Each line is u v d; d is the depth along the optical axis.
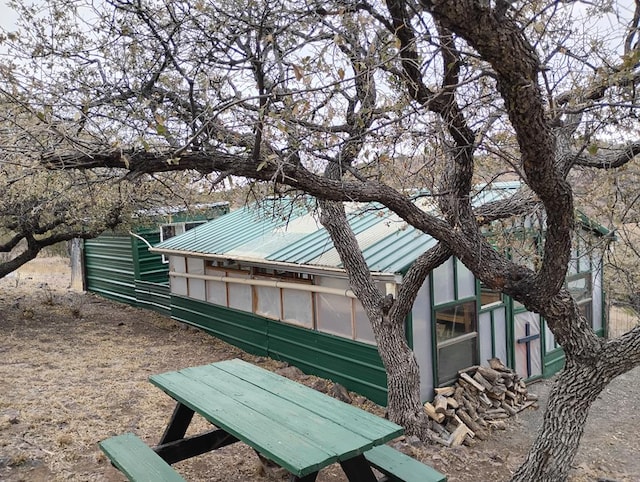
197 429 5.74
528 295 4.12
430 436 6.16
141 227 12.50
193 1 4.40
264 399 4.06
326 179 4.27
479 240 4.52
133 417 6.05
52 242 11.45
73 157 3.59
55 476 4.53
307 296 8.46
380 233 8.19
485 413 7.06
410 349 6.41
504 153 4.07
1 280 17.23
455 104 4.04
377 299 6.46
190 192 5.93
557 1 3.19
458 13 2.47
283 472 4.78
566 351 4.18
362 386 7.52
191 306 11.43
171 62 4.32
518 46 2.71
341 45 3.90
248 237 10.27
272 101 4.14
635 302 7.42
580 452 6.37
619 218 5.40
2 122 3.72
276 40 4.05
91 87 4.26
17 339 9.69
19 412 5.86
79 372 7.78
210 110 3.80
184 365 8.62
